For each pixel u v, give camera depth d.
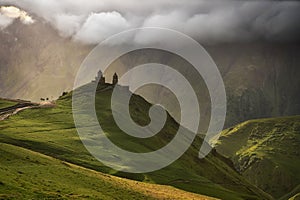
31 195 75.19
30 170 97.06
